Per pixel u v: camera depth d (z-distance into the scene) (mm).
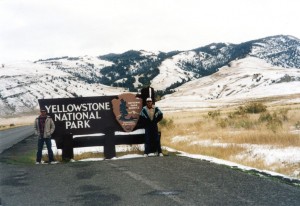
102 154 16156
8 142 28016
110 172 10930
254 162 12922
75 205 7320
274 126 22391
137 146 18250
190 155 14477
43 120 14461
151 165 11961
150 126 14984
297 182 8953
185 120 45938
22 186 9477
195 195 7738
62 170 11820
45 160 15391
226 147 15930
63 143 14953
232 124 28750
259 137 17328
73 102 15273
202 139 20359
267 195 7641
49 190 8852
